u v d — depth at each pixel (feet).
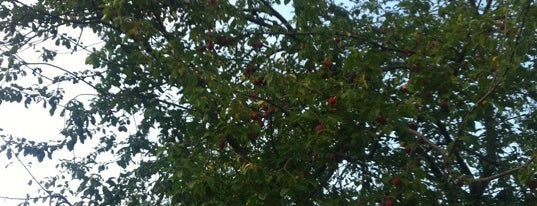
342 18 29.09
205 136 22.33
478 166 28.66
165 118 29.78
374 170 26.86
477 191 27.45
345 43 27.84
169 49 24.00
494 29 22.52
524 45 20.99
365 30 29.35
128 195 34.99
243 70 27.43
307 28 28.37
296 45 27.94
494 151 28.71
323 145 22.17
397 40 27.55
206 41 26.35
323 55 26.23
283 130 24.40
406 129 21.83
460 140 23.50
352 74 22.49
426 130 27.40
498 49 22.80
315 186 22.02
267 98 23.89
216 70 24.75
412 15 28.68
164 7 26.50
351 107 21.44
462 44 23.97
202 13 26.23
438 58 22.58
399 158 26.37
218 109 23.03
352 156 24.38
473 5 29.12
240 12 26.91
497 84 21.31
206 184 21.62
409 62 23.03
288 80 23.70
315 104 22.38
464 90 23.53
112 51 27.40
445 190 24.72
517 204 27.35
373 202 22.63
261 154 24.00
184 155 23.45
